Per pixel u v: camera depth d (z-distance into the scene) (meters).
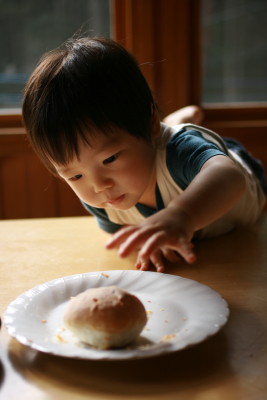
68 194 1.77
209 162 0.77
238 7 1.74
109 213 0.94
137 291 0.63
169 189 0.90
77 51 0.80
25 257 0.81
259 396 0.42
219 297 0.58
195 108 1.52
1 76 1.74
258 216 1.09
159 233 0.54
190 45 1.71
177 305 0.58
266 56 1.78
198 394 0.42
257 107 1.77
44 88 0.77
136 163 0.80
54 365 0.47
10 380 0.45
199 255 0.81
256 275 0.71
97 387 0.44
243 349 0.49
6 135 1.68
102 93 0.76
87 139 0.74
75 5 1.72
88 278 0.66
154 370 0.46
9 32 1.73
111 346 0.48
